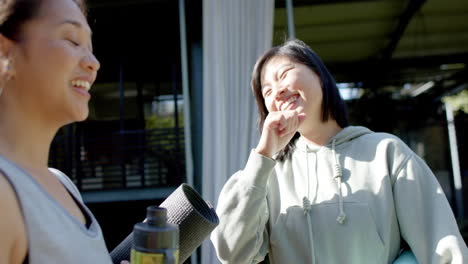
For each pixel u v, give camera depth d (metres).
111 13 5.36
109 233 5.50
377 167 1.21
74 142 5.79
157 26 5.61
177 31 5.72
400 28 6.15
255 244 1.19
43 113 0.72
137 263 0.68
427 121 8.36
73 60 0.72
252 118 3.85
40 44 0.71
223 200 1.20
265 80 1.33
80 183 5.41
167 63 6.04
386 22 6.12
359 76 7.98
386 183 1.18
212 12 4.03
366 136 1.31
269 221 1.30
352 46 6.94
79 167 5.45
